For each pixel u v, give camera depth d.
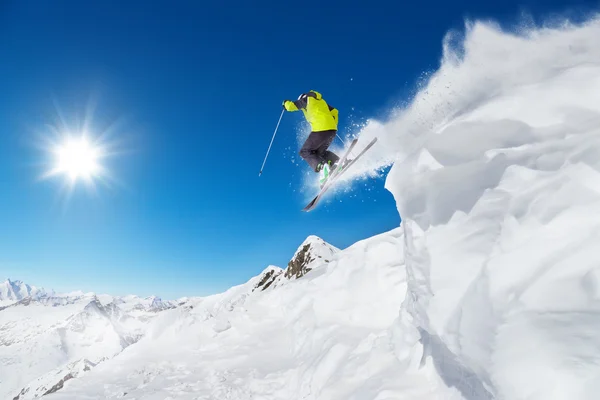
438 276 2.52
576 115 2.47
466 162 2.90
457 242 2.53
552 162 2.35
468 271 2.34
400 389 3.72
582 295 1.80
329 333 7.05
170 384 7.33
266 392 6.22
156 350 9.98
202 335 10.45
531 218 2.21
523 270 2.07
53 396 7.54
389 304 7.25
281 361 7.68
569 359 1.59
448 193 2.85
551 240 2.06
